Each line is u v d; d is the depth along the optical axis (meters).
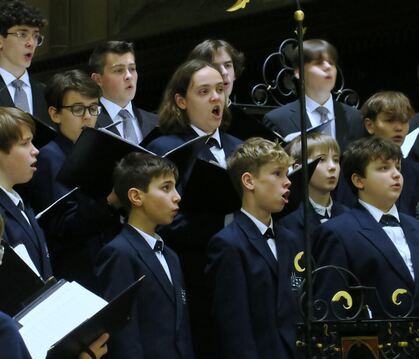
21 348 6.05
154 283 8.50
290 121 11.80
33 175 9.70
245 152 9.10
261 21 16.72
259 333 8.66
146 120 11.48
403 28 15.59
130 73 11.36
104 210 8.93
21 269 7.55
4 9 11.06
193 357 8.62
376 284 9.08
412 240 9.40
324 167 9.90
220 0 17.31
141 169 8.70
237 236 8.86
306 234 7.52
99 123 11.16
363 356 7.51
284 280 8.84
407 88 16.03
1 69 11.09
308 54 11.95
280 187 9.02
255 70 17.14
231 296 8.66
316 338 7.47
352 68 16.52
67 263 9.24
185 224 9.32
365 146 9.59
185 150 9.02
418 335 7.55
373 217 9.42
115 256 8.48
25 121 8.84
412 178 10.71
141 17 18.39
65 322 7.33
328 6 16.12
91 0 19.02
